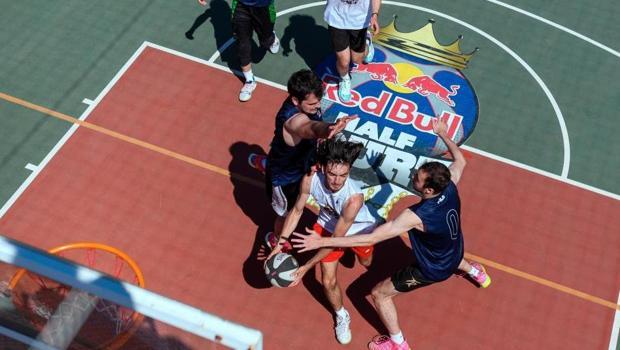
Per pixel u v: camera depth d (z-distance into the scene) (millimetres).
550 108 10008
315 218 8484
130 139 9250
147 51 10398
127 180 8812
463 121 9742
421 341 7570
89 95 9758
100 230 8312
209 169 8992
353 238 6246
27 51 10305
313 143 6602
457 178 6840
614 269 8281
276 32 10836
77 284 4082
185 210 8562
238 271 8047
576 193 9008
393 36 10836
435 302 7875
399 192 8812
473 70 10422
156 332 4348
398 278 6852
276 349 7434
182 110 9633
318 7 11258
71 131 9305
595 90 10289
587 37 11039
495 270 8180
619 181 9203
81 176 8820
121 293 4043
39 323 4742
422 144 9398
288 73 10234
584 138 9672
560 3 11531
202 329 3992
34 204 8500
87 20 10797
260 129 9484
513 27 11102
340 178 5977
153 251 8156
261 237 8367
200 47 10516
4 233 8195
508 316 7809
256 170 9016
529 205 8820
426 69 10391
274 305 7777
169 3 11133
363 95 9977
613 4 11516
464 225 8555
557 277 8172
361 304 7848
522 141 9562
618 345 7633
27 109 9539
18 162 8922
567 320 7816
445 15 11219
